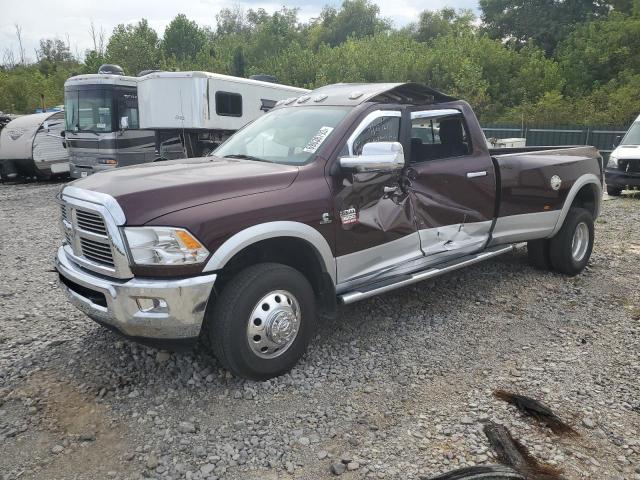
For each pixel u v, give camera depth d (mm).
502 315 5223
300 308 3967
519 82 38094
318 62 42312
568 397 3789
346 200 4191
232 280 3709
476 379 4031
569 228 6219
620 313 5316
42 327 4891
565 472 3025
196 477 2996
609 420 3531
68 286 4035
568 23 48062
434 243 4977
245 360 3715
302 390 3842
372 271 4461
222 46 65188
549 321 5105
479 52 39156
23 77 45750
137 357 4270
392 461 3111
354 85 5246
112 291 3471
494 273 6457
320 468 3074
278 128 4766
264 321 3760
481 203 5348
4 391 3832
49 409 3629
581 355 4426
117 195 3498
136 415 3559
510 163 5594
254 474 3025
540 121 30562
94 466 3098
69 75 49281
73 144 15336
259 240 3676
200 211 3500
